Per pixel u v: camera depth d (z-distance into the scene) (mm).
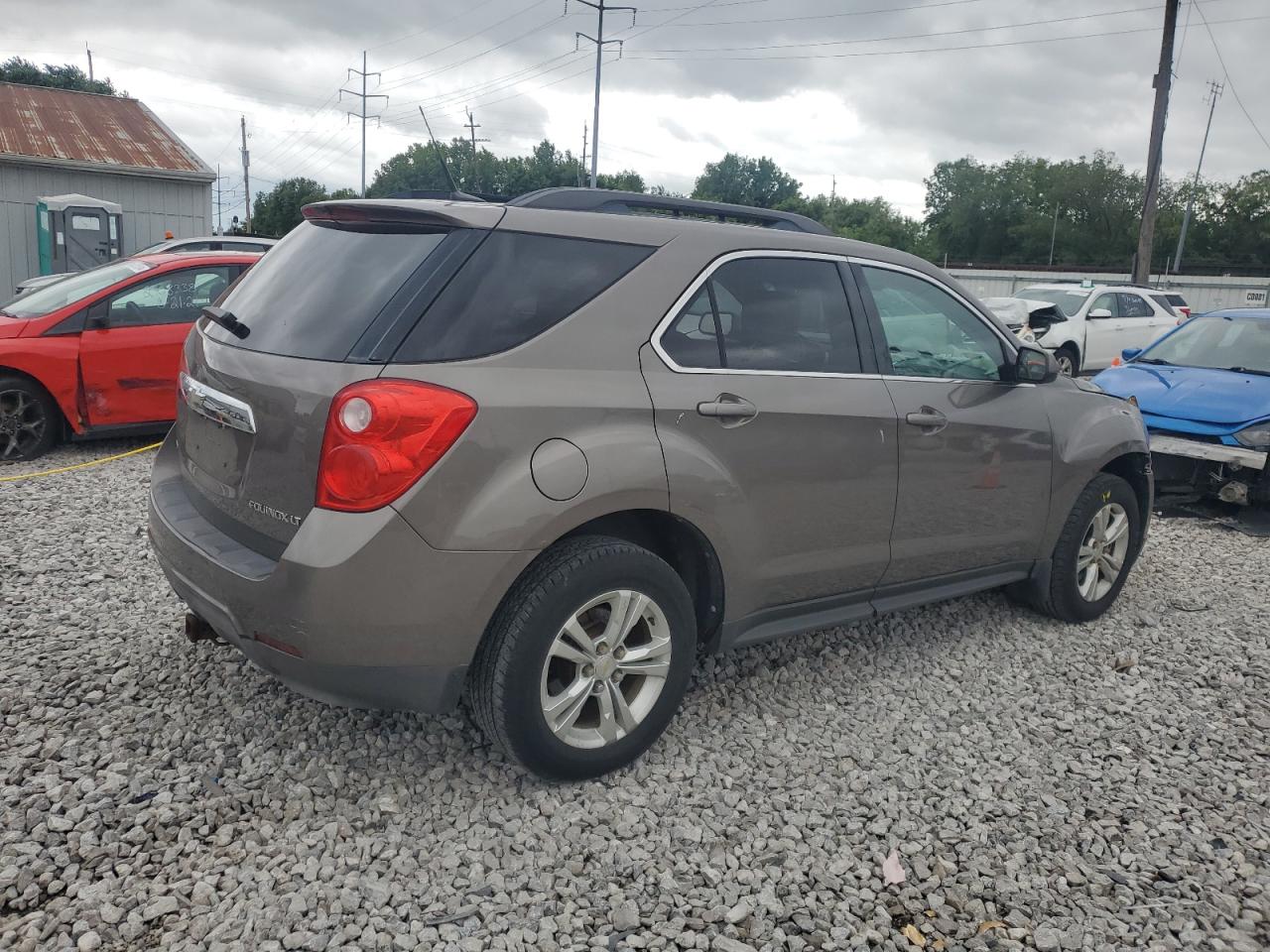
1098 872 2906
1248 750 3703
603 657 3096
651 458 3082
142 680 3734
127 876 2629
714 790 3215
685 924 2588
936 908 2709
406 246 2998
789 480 3504
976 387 4254
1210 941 2619
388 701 2838
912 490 3943
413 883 2676
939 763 3490
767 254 3609
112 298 7801
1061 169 105812
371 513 2666
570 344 3016
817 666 4270
